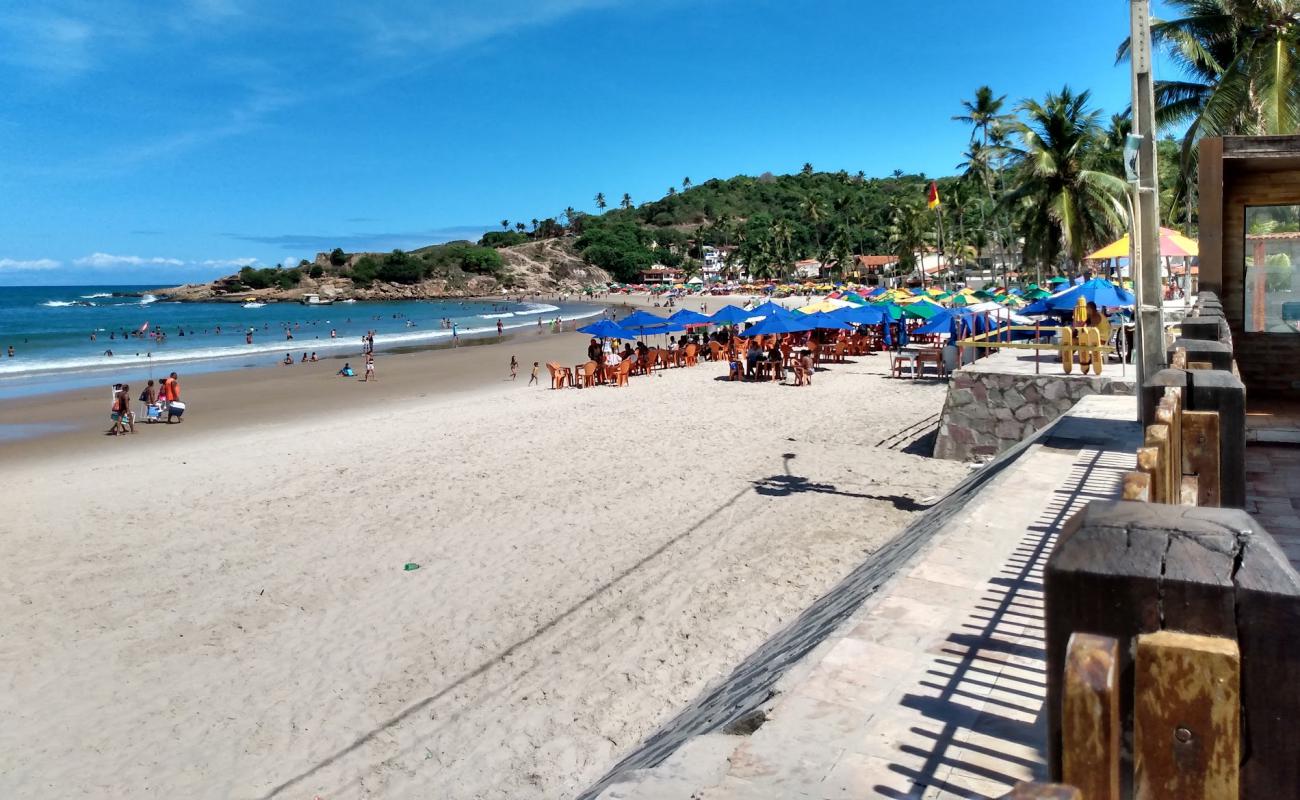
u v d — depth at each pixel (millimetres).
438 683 7199
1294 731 1256
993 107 45188
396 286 161000
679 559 9719
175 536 11648
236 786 5926
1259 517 5199
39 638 8359
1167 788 1295
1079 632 1397
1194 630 1301
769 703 3986
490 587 9234
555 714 6547
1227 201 8203
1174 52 19547
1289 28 17625
